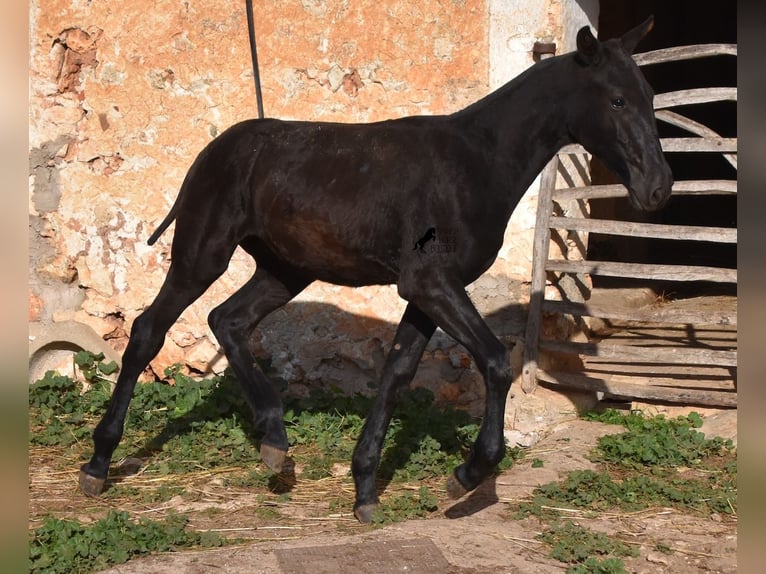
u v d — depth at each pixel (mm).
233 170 2947
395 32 3844
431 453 3262
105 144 4074
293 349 3941
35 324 4098
